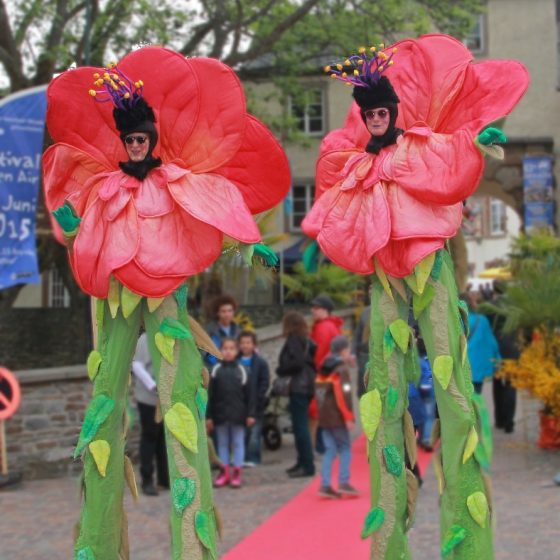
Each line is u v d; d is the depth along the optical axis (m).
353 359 8.09
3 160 9.74
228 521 7.14
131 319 4.05
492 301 11.55
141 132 4.09
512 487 7.71
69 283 17.44
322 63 17.50
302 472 9.05
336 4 15.59
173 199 4.02
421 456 9.38
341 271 19.06
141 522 7.19
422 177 3.96
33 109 9.88
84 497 4.07
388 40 15.88
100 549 4.02
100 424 3.99
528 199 21.09
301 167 24.59
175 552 3.89
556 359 9.40
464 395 3.96
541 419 9.59
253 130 4.37
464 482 3.92
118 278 3.92
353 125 4.56
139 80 4.19
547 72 21.55
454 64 4.29
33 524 7.23
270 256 4.16
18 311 21.78
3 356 21.64
